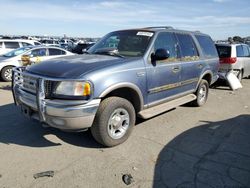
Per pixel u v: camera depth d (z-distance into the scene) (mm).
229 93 9586
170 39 5574
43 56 11695
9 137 4633
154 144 4516
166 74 5207
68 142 4484
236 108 7238
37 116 4059
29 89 4109
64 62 4289
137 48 4941
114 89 4098
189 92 6352
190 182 3408
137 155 4090
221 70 10727
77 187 3223
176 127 5414
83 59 4461
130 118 4473
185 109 6848
